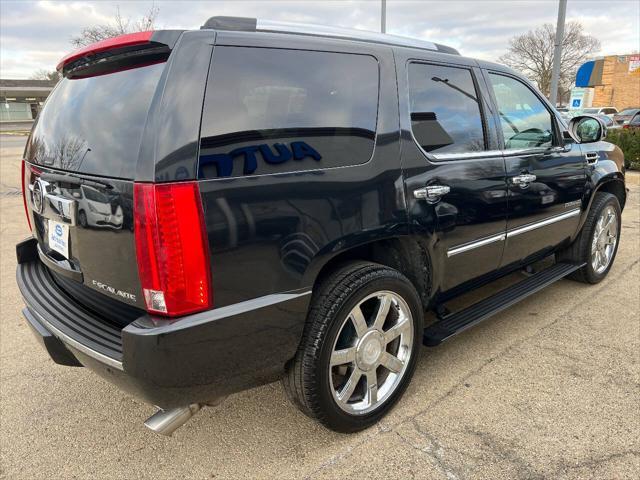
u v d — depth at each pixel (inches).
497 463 89.5
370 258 106.7
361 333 94.1
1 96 2266.2
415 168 101.1
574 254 164.4
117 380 78.5
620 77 1350.9
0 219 300.4
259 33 84.1
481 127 120.2
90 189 80.1
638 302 158.2
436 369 121.6
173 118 71.9
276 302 81.3
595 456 90.4
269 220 79.5
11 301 171.2
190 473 90.4
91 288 87.4
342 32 99.6
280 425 102.9
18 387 119.5
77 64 93.8
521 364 122.8
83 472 91.4
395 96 100.5
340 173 88.4
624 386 112.1
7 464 93.7
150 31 77.3
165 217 70.8
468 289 125.6
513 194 125.5
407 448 94.1
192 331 73.6
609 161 168.6
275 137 81.6
